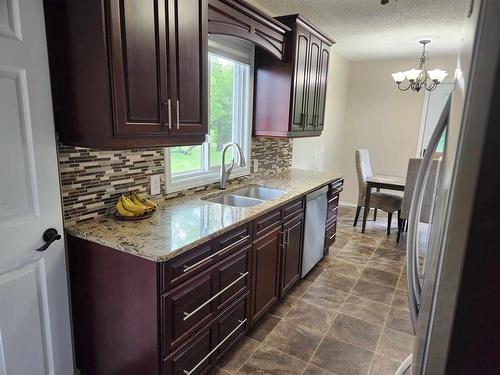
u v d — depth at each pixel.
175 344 1.49
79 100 1.41
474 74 0.51
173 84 1.58
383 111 5.22
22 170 1.34
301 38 2.84
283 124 2.92
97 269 1.53
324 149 4.88
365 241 3.99
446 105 0.85
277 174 3.45
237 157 2.90
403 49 4.29
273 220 2.23
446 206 0.59
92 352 1.67
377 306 2.59
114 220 1.71
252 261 2.03
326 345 2.12
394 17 3.06
